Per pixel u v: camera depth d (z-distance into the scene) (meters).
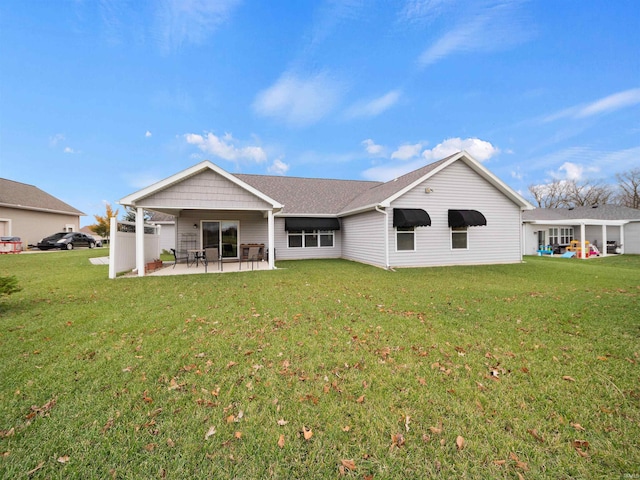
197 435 2.88
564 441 2.81
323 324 6.06
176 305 7.48
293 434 2.92
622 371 4.08
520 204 17.30
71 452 2.66
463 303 7.76
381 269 14.58
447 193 16.33
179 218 19.00
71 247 29.97
